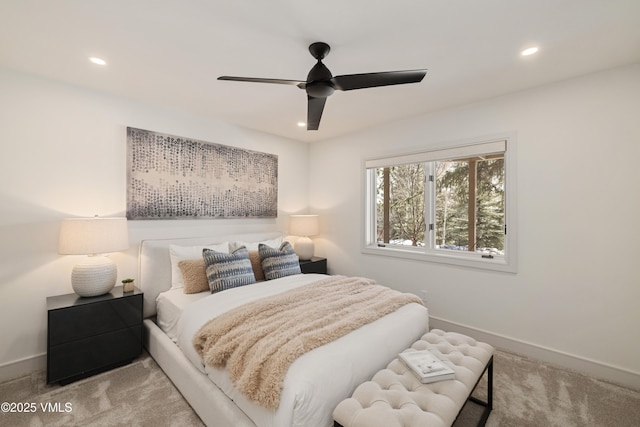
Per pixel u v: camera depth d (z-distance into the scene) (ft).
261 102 9.33
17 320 7.30
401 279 11.27
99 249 7.42
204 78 7.68
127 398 6.39
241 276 8.75
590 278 7.48
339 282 8.71
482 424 5.50
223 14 5.15
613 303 7.20
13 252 7.25
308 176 14.78
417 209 11.29
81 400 6.31
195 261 8.96
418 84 8.05
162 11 5.06
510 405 6.22
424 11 5.08
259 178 12.52
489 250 9.52
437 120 10.17
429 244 10.76
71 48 6.26
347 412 4.03
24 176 7.38
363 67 7.06
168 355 7.03
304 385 4.21
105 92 8.58
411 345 6.31
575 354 7.68
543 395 6.56
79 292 7.46
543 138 8.12
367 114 10.48
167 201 9.77
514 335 8.64
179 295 8.40
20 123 7.31
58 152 7.84
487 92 8.57
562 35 5.81
